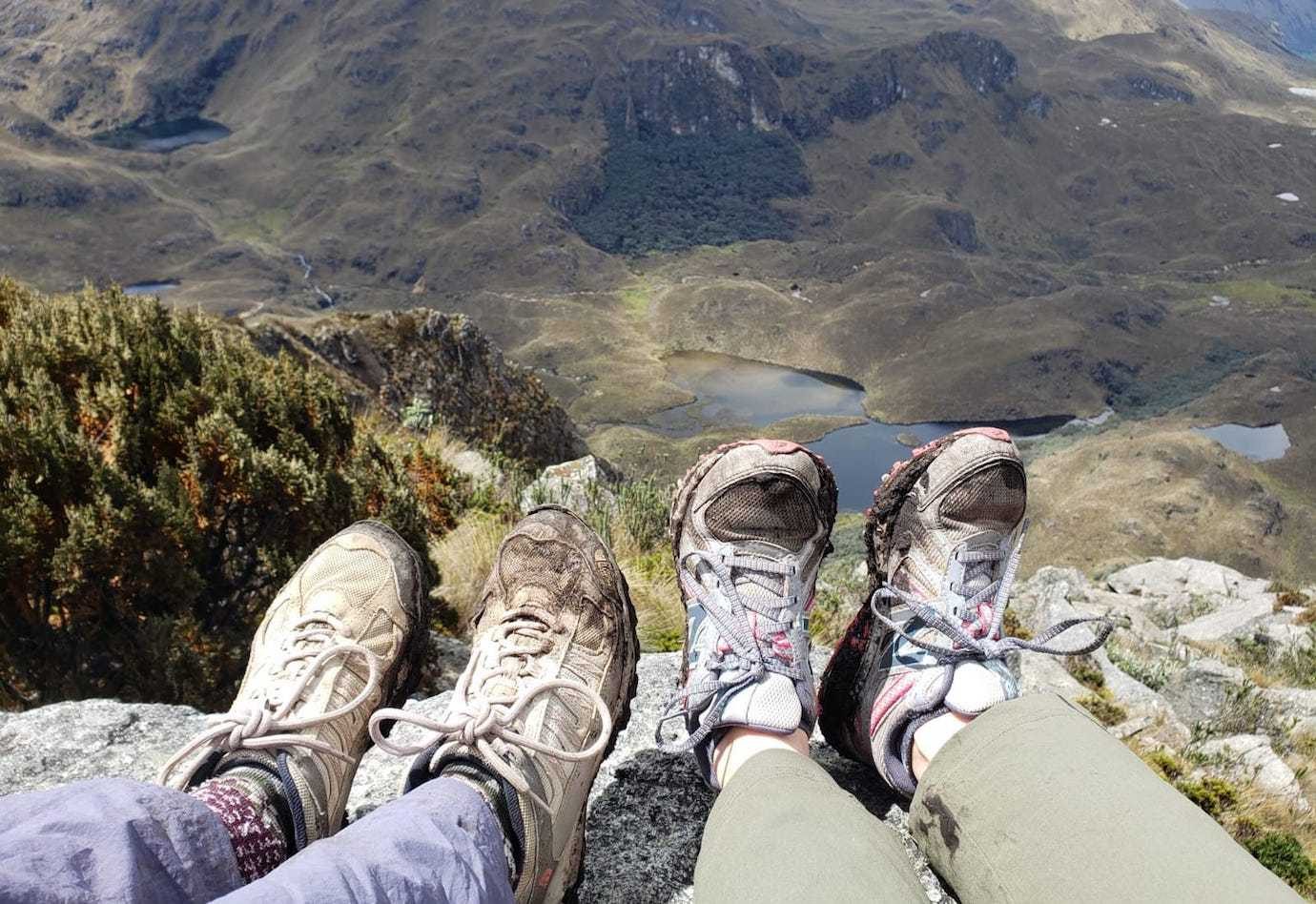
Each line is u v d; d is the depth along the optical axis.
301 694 1.78
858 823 1.38
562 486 7.49
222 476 4.87
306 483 4.90
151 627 4.21
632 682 2.21
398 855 1.22
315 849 1.20
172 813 1.22
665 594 5.55
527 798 1.55
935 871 1.63
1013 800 1.43
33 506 4.13
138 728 2.60
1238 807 4.42
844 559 8.32
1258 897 1.14
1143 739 5.11
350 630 2.03
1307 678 8.77
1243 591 12.95
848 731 2.13
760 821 1.41
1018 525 2.24
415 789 1.45
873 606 2.16
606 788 2.29
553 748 1.68
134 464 4.72
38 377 4.70
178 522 4.31
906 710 1.85
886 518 2.28
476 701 1.67
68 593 4.10
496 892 1.32
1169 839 1.25
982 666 1.88
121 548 4.18
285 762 1.51
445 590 5.52
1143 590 13.27
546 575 2.13
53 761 2.43
